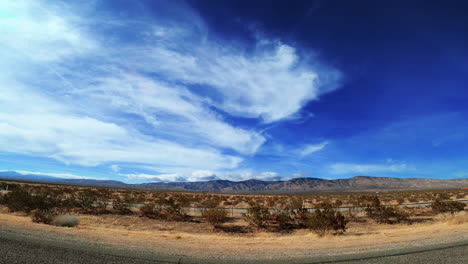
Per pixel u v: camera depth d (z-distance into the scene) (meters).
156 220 20.61
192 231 16.67
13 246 6.05
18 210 19.66
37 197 20.06
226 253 7.11
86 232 10.37
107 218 19.70
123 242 8.06
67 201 23.80
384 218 20.86
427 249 6.88
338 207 32.00
